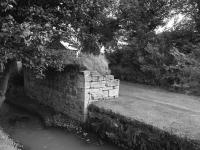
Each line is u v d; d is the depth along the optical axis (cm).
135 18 1131
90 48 777
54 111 845
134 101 730
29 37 477
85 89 697
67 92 780
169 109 641
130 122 551
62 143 620
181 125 504
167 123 516
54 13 585
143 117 558
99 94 734
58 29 590
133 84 1081
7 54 481
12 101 991
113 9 923
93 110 681
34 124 766
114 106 662
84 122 705
